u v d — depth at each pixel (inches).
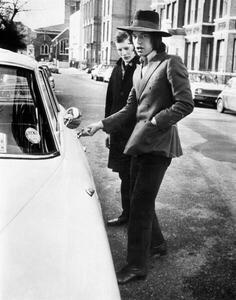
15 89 105.9
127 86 163.8
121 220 175.0
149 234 128.6
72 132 151.3
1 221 69.8
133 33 122.7
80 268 63.8
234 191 235.6
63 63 3319.4
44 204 76.2
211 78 791.1
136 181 125.9
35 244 66.3
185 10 1339.8
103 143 364.5
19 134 98.3
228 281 136.1
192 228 178.9
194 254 154.5
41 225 70.6
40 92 108.4
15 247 65.0
